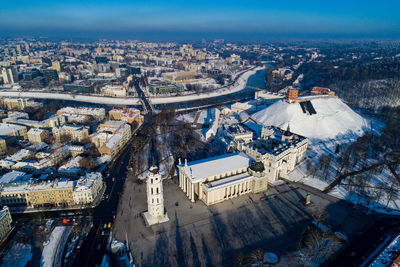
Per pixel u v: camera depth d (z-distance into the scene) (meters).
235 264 156.25
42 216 198.00
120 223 191.50
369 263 155.62
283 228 188.12
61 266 155.88
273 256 162.75
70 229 185.75
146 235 180.25
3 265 155.25
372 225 191.00
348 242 174.25
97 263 158.38
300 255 163.50
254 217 199.50
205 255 164.50
